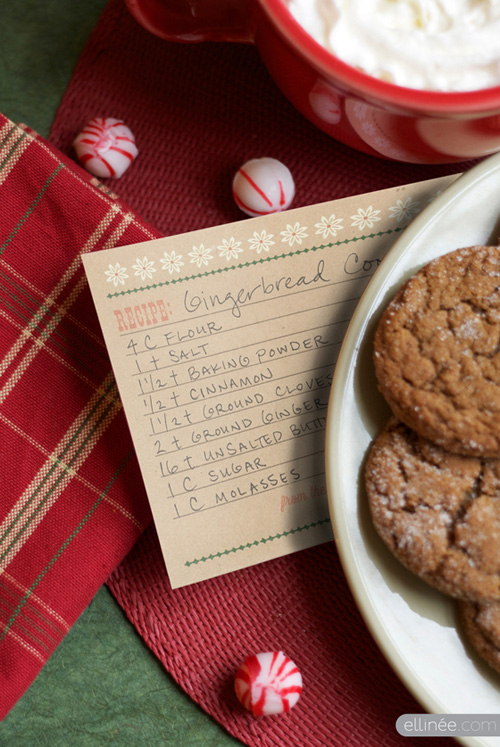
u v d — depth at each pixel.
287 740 0.42
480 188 0.39
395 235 0.41
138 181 0.43
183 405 0.40
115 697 0.43
